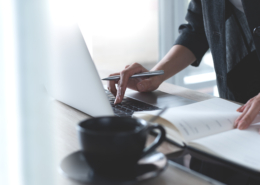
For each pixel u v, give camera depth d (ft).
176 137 1.79
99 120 1.35
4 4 6.59
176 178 1.37
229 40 3.81
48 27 2.34
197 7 3.96
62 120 2.20
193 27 3.91
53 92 2.72
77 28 2.07
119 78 2.88
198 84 9.34
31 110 2.45
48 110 2.45
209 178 1.37
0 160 1.52
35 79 5.43
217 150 1.61
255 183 1.38
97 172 1.26
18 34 6.75
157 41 8.63
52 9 2.23
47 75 2.70
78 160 1.38
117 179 1.20
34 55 2.89
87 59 2.09
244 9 3.07
